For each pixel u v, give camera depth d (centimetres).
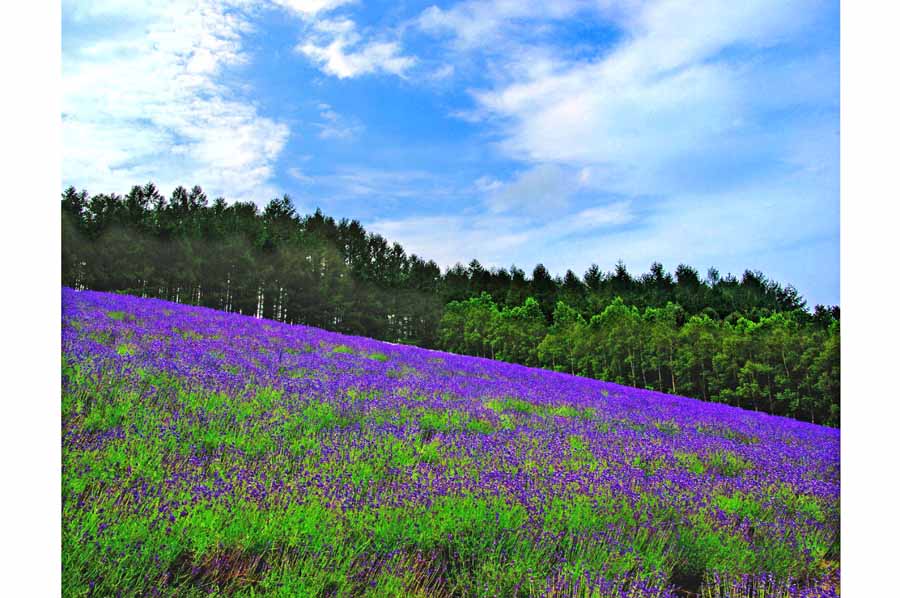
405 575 330
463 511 421
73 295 1259
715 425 1090
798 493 618
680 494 526
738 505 547
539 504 444
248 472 442
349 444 570
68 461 402
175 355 838
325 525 375
